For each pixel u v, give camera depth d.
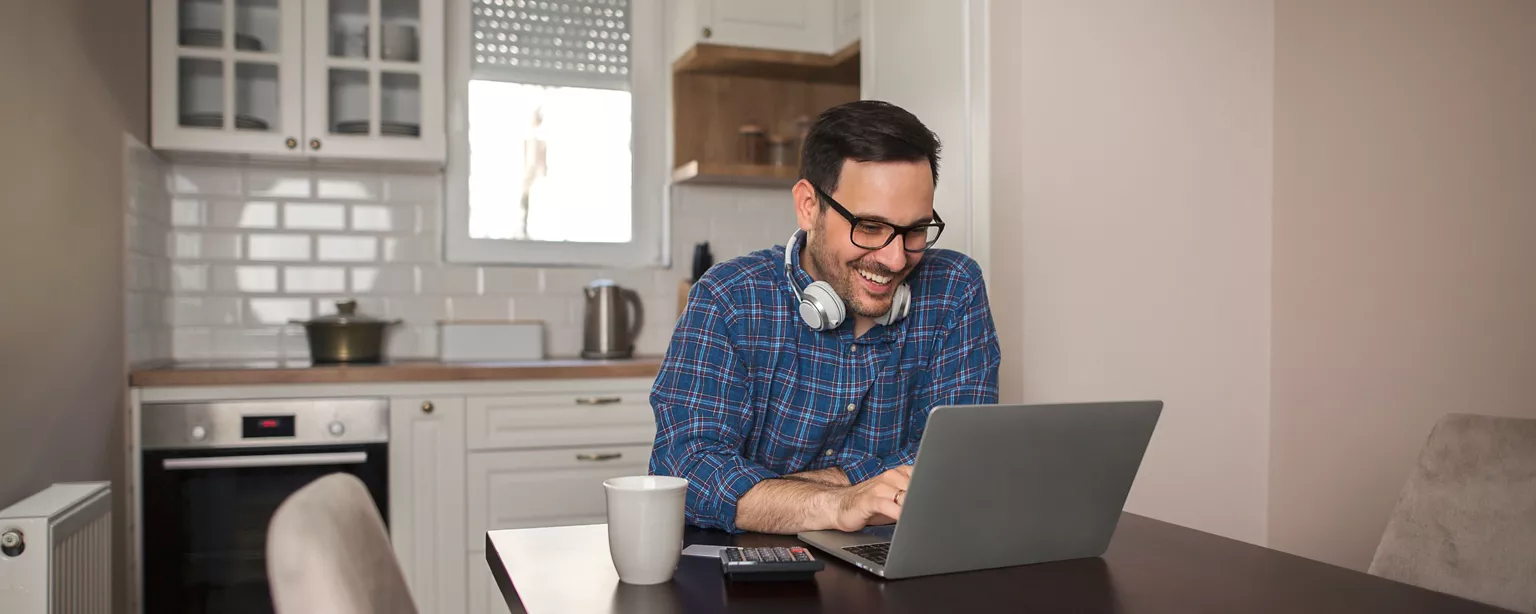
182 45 3.24
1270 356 2.79
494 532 1.40
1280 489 2.77
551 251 3.89
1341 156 2.58
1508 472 1.37
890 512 1.25
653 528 1.12
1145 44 2.64
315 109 3.33
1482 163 2.23
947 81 2.62
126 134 2.93
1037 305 2.52
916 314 1.69
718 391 1.57
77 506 1.97
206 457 2.94
